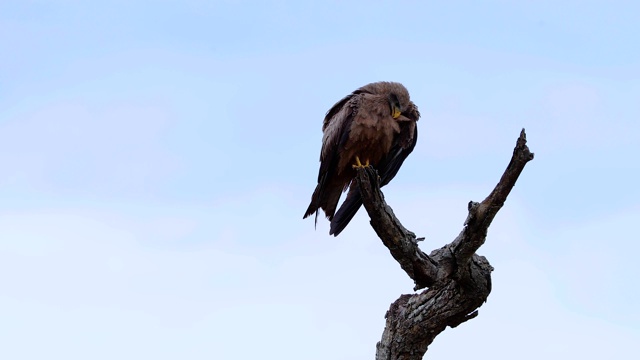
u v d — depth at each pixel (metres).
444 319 10.95
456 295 10.71
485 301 10.73
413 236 10.16
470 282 10.47
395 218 10.05
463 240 10.02
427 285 10.52
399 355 11.39
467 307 10.75
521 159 8.98
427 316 11.02
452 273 10.30
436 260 10.39
